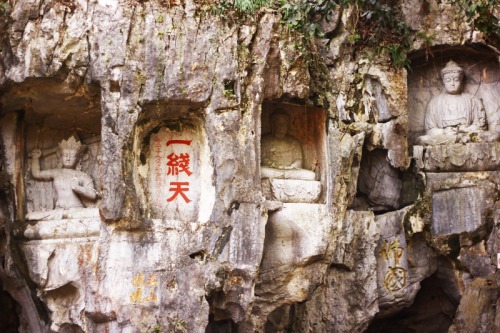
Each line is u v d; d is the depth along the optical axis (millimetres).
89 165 11867
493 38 12961
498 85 13406
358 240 12891
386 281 12984
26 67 10555
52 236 10922
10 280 11375
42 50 10500
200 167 11109
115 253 10508
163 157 11125
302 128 12211
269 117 12211
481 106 13367
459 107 13289
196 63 10703
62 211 11156
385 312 13258
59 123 11758
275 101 11477
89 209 11141
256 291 11711
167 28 10664
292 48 11391
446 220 12781
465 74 13594
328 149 11953
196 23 10781
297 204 11633
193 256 10750
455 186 12727
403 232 13055
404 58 12977
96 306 10500
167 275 10586
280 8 11609
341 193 12102
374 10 12633
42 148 11789
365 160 13344
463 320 12297
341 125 12359
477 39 12906
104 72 10438
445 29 13016
